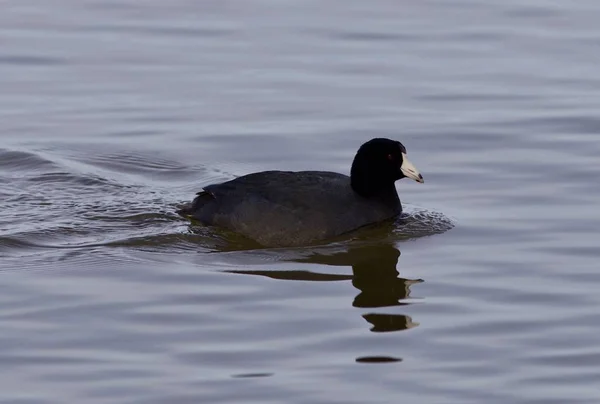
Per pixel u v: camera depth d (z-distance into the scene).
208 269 15.62
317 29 26.19
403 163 17.38
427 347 13.30
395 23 26.56
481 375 12.62
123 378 12.52
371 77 23.55
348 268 15.72
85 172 19.45
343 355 13.09
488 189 18.59
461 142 20.55
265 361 12.93
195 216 17.42
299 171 18.31
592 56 24.52
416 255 16.16
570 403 11.98
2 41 25.52
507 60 24.39
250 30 26.14
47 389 12.28
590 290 14.80
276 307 14.37
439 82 23.30
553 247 16.27
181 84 23.33
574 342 13.38
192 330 13.70
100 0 28.28
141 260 15.88
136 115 21.95
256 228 16.77
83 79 23.62
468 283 15.12
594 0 28.00
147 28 26.34
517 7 27.55
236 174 19.47
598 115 21.53
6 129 21.31
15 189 18.62
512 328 13.75
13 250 16.14
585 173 19.05
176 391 12.26
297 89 22.97
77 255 16.02
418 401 12.04
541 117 21.52
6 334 13.53
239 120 21.67
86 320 13.95
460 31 26.03
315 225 16.75
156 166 19.84
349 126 21.28
